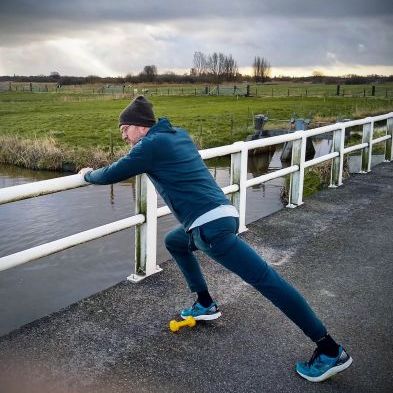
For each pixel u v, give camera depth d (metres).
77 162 20.28
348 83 118.00
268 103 47.88
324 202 7.45
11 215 13.23
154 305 3.97
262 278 2.92
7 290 8.53
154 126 2.98
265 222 6.35
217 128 29.59
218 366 3.17
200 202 2.90
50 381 2.97
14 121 35.56
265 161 22.22
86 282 8.85
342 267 4.89
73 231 11.88
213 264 4.84
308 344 3.44
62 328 3.59
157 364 3.17
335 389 2.96
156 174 2.94
